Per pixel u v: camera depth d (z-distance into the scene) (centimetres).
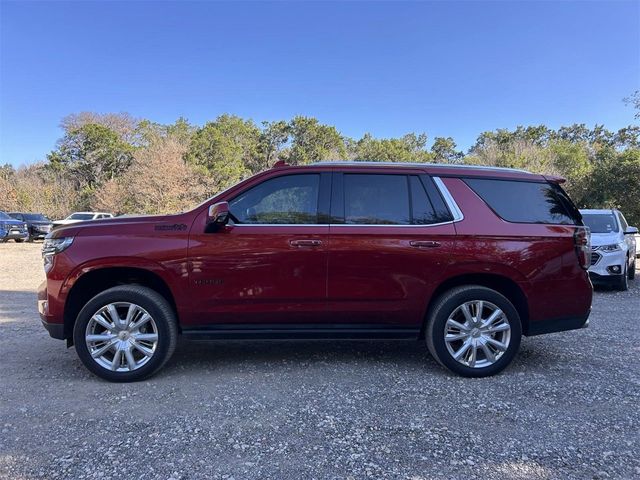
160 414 342
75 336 405
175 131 5412
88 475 262
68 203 4462
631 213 2531
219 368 446
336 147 5969
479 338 423
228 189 428
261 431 316
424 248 416
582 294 430
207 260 406
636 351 507
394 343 539
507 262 418
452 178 436
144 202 3591
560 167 3906
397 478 261
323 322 422
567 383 407
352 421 331
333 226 417
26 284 1062
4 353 498
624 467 273
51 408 352
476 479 260
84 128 5206
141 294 405
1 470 267
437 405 359
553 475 264
